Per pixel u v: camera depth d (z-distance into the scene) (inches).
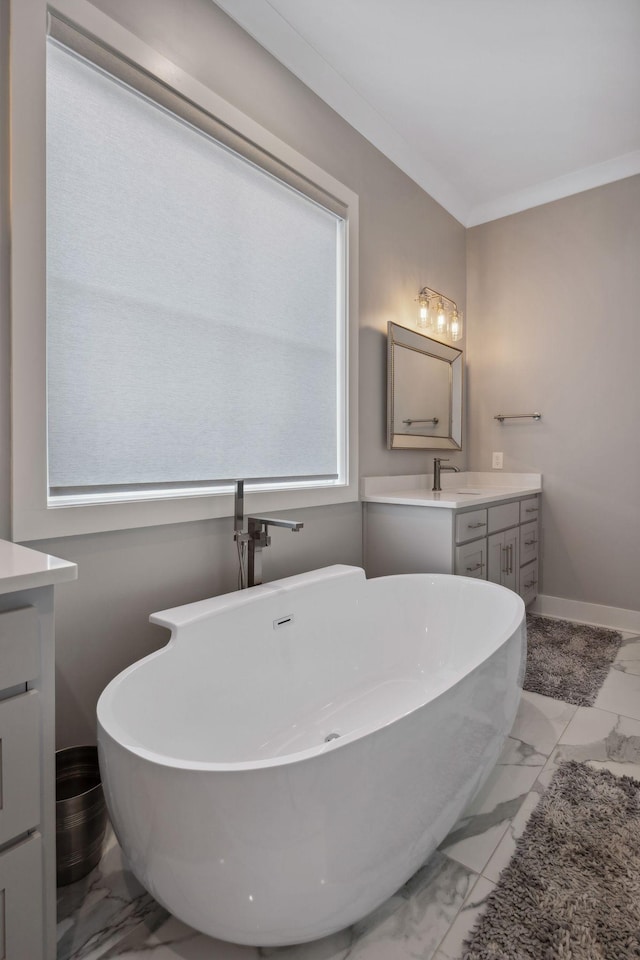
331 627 71.5
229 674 57.2
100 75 55.7
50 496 52.4
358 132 93.9
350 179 92.2
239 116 69.8
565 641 103.2
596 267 113.8
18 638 31.1
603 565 114.2
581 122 97.3
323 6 71.4
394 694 72.1
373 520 95.0
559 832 49.4
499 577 101.3
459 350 125.1
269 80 75.8
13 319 47.5
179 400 64.6
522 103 92.0
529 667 89.9
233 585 70.5
